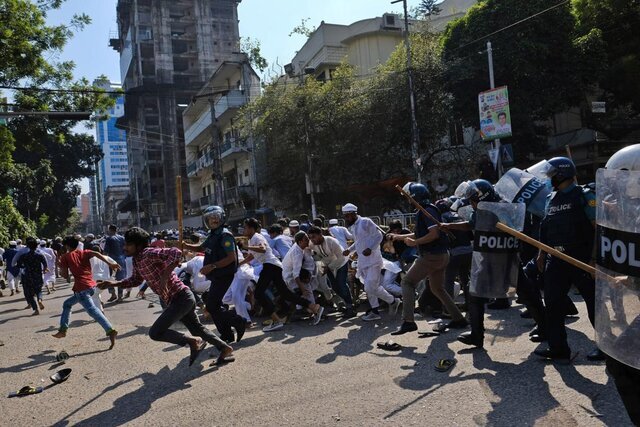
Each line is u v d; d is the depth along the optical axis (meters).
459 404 3.63
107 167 125.44
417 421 3.39
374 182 23.11
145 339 6.70
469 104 21.80
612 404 3.42
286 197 26.38
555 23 19.58
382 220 16.62
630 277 2.12
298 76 25.17
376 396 3.92
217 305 5.95
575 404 3.47
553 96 20.56
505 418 3.34
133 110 64.00
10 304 12.19
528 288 4.98
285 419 3.60
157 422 3.74
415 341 5.52
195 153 47.00
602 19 20.98
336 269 7.25
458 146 23.77
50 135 18.69
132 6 64.00
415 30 23.47
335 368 4.74
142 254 4.91
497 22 19.97
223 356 5.21
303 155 23.34
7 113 11.84
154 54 61.47
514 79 20.30
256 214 30.45
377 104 21.61
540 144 21.94
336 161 22.44
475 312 4.95
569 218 4.19
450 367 4.48
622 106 23.88
